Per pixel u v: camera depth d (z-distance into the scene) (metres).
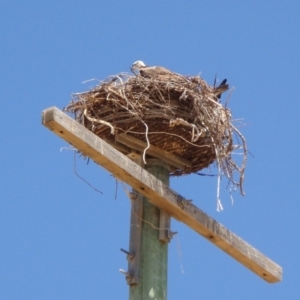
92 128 12.65
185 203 11.38
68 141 10.27
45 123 9.98
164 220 11.57
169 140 12.45
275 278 12.09
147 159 12.40
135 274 11.31
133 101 12.71
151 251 11.47
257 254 11.98
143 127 12.43
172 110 12.65
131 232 11.64
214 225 11.64
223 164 12.71
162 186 11.14
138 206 11.73
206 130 12.56
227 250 11.87
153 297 11.22
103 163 10.55
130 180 10.84
